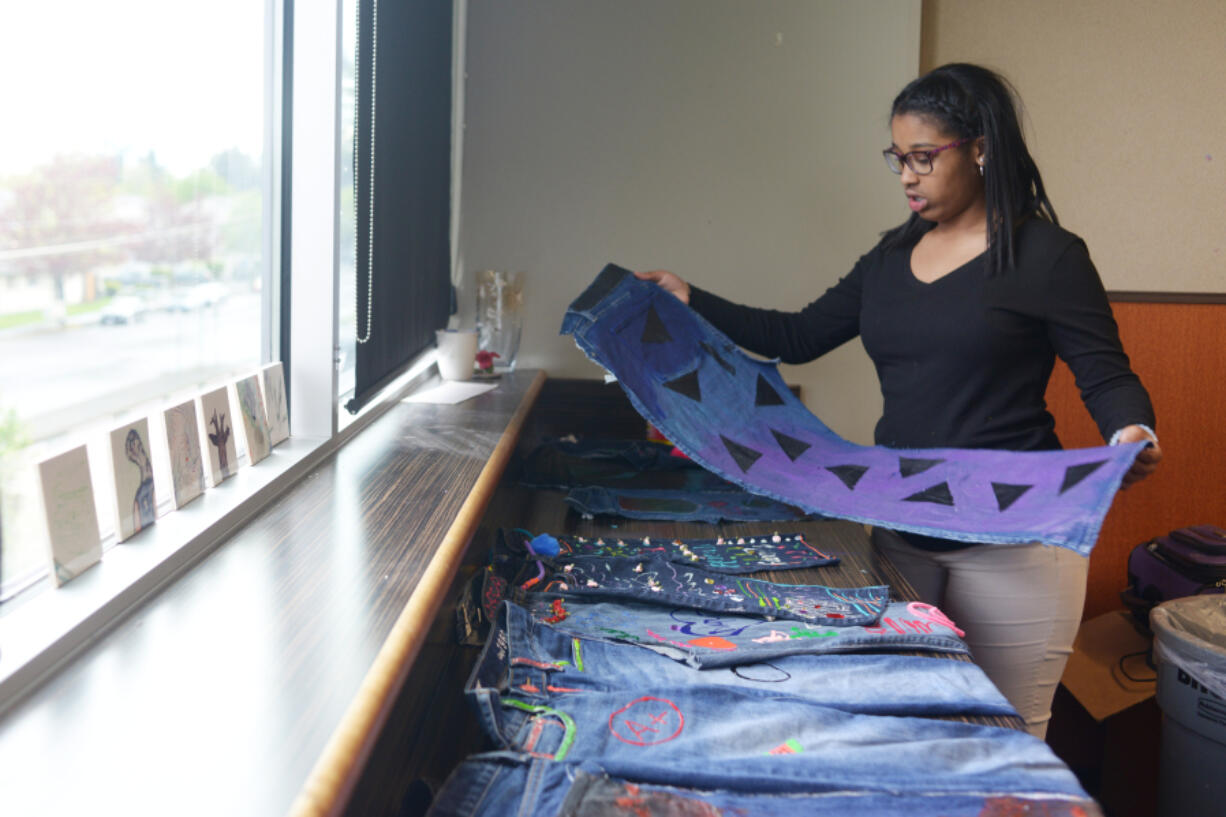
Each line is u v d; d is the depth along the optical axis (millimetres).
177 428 1265
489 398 2314
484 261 2895
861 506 1697
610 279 2004
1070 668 2643
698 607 1493
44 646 863
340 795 706
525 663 1218
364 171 1812
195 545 1158
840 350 2904
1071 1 2975
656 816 908
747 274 2887
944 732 1119
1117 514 3125
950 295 1663
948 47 3018
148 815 670
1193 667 2051
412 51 2172
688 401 1945
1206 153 3016
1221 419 3090
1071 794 989
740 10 2789
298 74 1616
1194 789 2061
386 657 908
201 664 897
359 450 1745
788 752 1062
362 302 1827
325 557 1188
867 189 2844
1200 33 2969
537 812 931
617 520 2039
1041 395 1709
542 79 2818
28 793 690
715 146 2836
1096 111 3018
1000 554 1642
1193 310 3066
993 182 1589
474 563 1484
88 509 1038
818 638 1382
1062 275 1579
